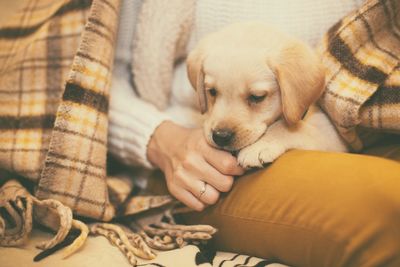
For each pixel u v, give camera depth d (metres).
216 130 0.57
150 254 0.53
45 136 0.61
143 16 0.67
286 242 0.51
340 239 0.47
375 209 0.46
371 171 0.49
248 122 0.58
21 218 0.57
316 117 0.63
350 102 0.57
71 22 0.63
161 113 0.67
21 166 0.60
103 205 0.59
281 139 0.59
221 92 0.59
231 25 0.63
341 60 0.60
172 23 0.66
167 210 0.61
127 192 0.64
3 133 0.61
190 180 0.58
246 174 0.56
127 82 0.70
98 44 0.61
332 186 0.49
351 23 0.60
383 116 0.57
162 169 0.63
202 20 0.69
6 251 0.54
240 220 0.55
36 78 0.62
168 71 0.68
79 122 0.59
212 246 0.58
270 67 0.58
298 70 0.58
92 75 0.60
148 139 0.64
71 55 0.63
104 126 0.61
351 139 0.61
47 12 0.68
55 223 0.58
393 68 0.58
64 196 0.58
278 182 0.53
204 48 0.61
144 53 0.67
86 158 0.59
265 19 0.67
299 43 0.60
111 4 0.63
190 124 0.69
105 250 0.54
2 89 0.63
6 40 0.69
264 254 0.54
